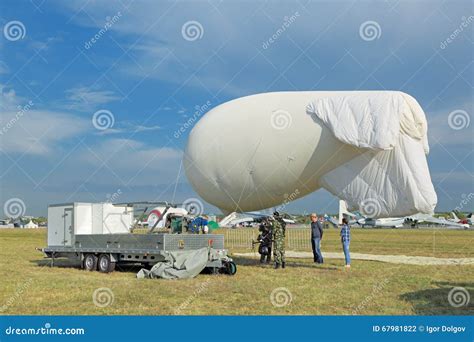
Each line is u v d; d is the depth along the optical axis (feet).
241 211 64.90
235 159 57.77
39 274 53.57
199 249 52.21
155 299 37.52
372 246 106.32
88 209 61.21
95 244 57.26
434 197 50.39
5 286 43.80
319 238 64.23
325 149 53.98
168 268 49.21
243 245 100.63
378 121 50.24
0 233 187.42
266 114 56.49
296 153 55.11
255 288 42.34
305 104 55.47
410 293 40.09
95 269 57.11
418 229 252.83
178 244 51.65
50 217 63.26
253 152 56.59
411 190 50.42
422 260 68.44
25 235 166.61
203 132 59.82
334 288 42.47
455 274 51.67
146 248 52.42
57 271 57.06
